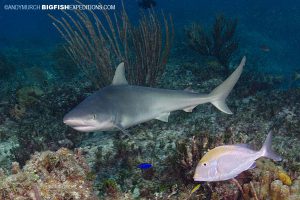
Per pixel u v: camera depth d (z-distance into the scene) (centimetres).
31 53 2408
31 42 3284
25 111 1063
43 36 4109
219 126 874
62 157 409
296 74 1544
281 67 2239
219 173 352
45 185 374
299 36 2873
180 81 1355
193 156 548
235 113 963
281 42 2806
